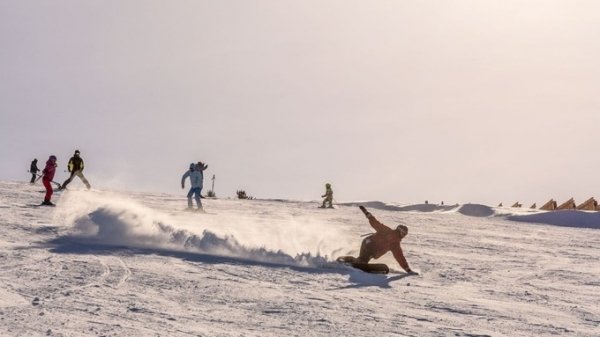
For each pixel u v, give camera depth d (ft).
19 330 18.15
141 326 19.92
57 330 18.51
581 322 25.67
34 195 76.64
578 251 57.21
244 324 21.40
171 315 21.83
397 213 104.17
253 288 28.45
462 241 60.75
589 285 36.78
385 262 42.42
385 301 27.76
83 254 34.22
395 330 22.11
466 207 120.37
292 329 21.17
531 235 73.82
